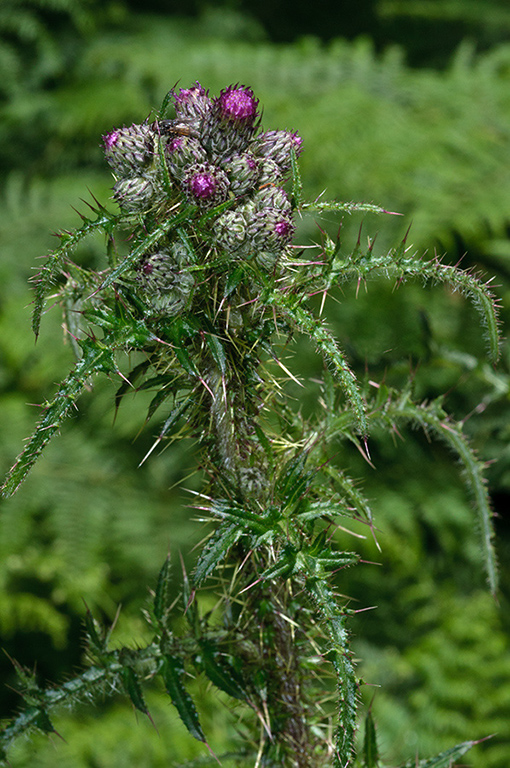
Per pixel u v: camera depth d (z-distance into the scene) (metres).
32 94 5.87
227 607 1.50
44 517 4.82
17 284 5.14
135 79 5.89
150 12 7.06
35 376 4.87
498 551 4.74
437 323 4.67
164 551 4.62
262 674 1.44
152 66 5.71
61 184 5.54
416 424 1.83
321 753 1.58
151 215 1.31
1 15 5.89
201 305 1.35
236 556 1.49
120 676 1.41
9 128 5.84
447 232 4.49
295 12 7.74
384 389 1.69
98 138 5.77
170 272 1.27
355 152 4.98
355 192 4.79
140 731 3.99
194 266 1.24
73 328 1.48
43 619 4.29
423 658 4.45
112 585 4.62
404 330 4.61
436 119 5.50
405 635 4.73
